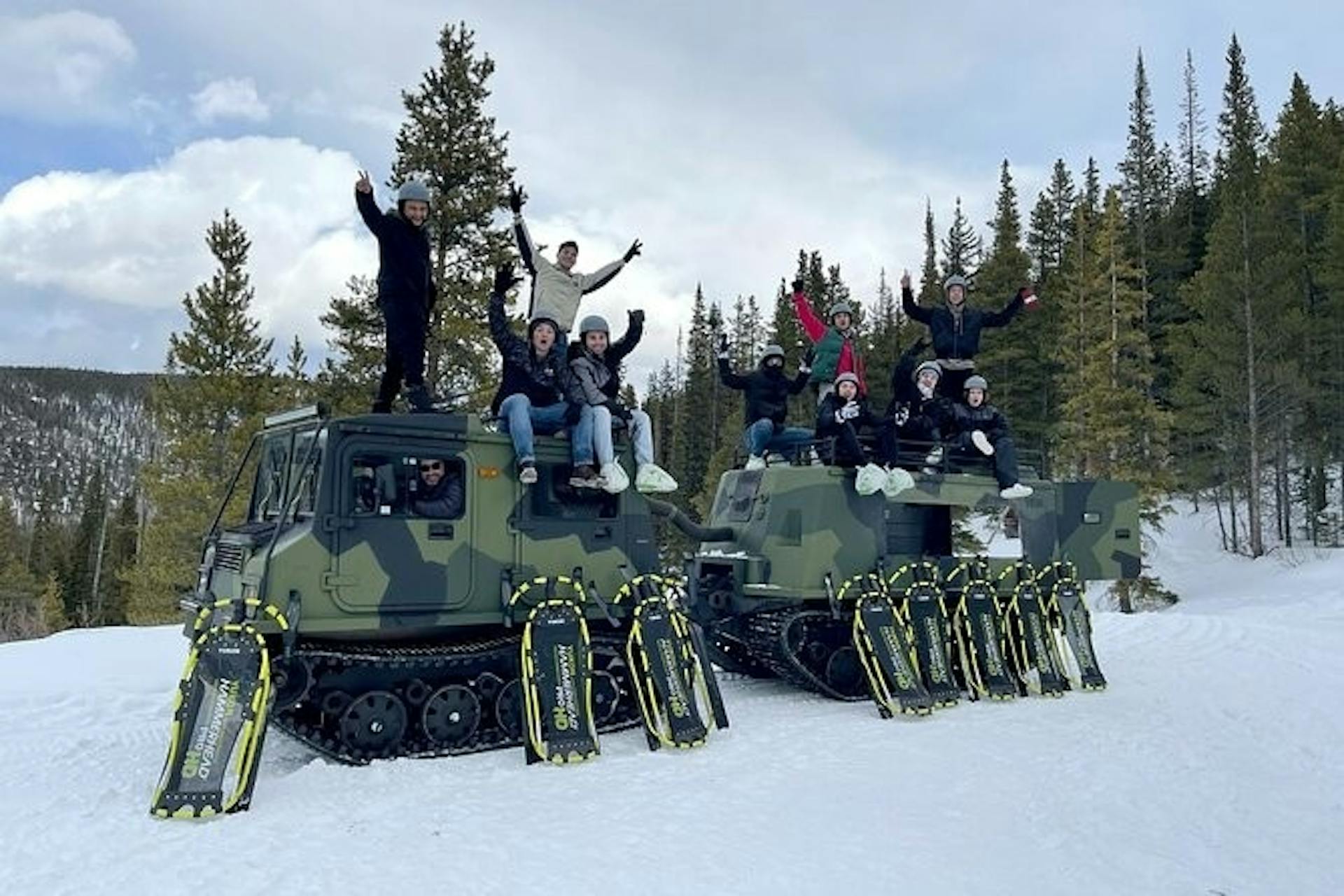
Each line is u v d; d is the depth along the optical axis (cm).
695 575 1145
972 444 1149
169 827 574
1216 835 604
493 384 2023
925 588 1042
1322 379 3347
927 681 991
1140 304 3666
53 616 4306
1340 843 602
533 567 807
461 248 2119
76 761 734
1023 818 612
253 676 642
